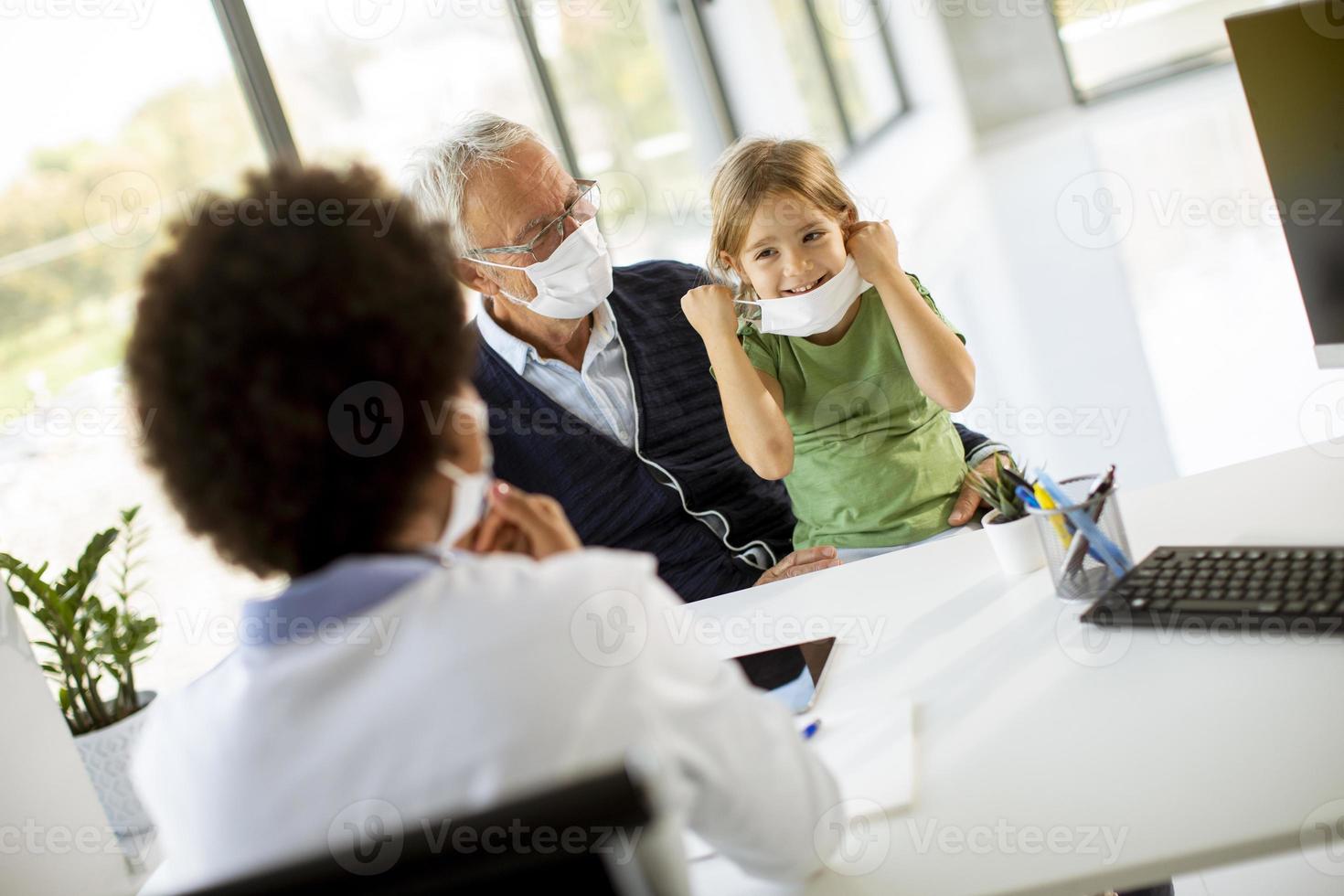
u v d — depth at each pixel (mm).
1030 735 968
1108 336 3904
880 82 6441
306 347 697
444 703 661
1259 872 1556
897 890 823
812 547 1818
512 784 650
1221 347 3512
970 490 1815
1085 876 787
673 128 4203
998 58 8047
